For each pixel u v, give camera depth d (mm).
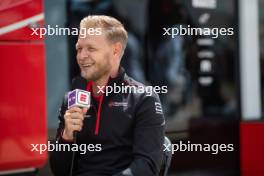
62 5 10117
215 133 11867
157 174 6508
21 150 5367
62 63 10078
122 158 6566
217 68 11852
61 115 6754
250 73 12164
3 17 5305
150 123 6480
